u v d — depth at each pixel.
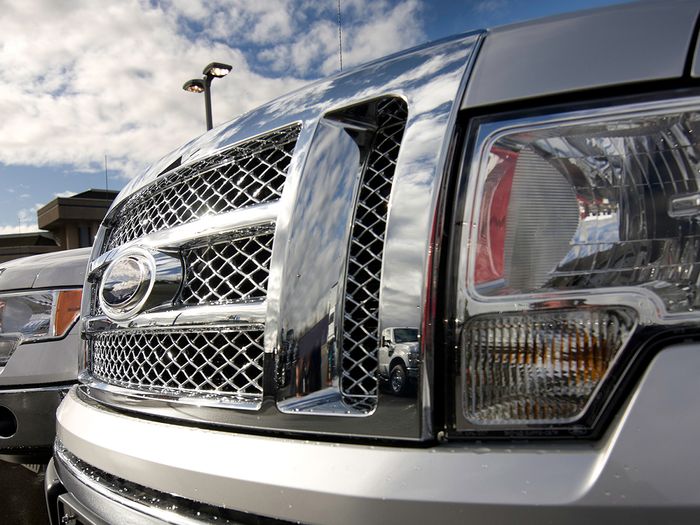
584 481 0.79
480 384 0.91
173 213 1.49
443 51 1.12
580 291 0.86
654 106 0.88
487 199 0.95
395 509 0.88
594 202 0.89
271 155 1.31
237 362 1.22
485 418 0.90
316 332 1.09
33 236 38.12
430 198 0.97
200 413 1.21
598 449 0.82
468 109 1.00
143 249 1.44
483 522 0.82
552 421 0.86
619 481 0.78
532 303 0.89
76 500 1.44
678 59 0.88
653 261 0.84
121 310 1.44
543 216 0.91
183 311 1.30
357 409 1.02
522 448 0.87
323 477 0.95
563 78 0.94
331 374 1.07
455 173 0.98
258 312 1.15
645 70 0.89
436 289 0.94
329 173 1.16
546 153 0.93
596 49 0.95
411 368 0.94
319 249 1.12
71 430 1.55
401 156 1.03
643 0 0.98
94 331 1.72
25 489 3.39
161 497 1.19
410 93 1.08
